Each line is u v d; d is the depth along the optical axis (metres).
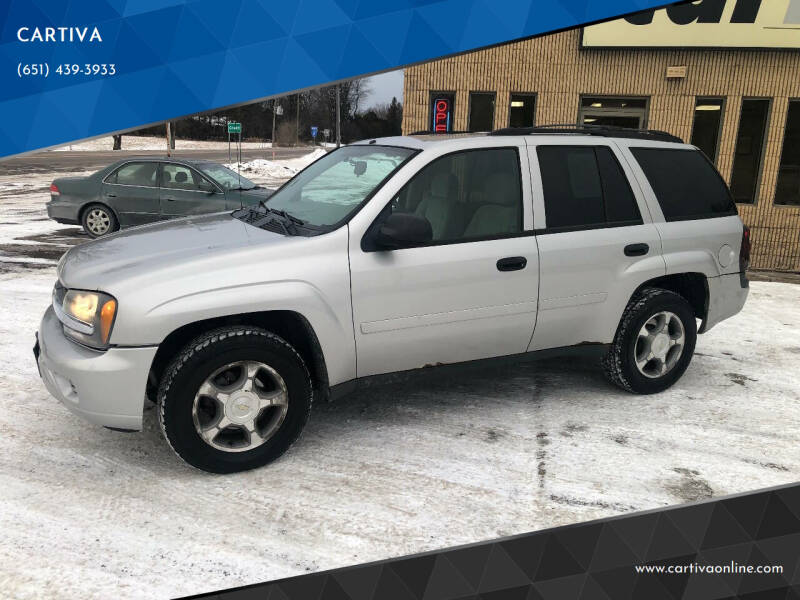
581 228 3.96
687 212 4.41
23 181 23.72
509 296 3.72
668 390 4.53
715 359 5.26
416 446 3.62
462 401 4.27
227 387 3.19
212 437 3.17
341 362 3.40
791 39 9.63
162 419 3.06
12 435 3.62
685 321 4.38
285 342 3.26
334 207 3.58
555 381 4.68
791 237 10.25
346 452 3.53
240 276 3.12
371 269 3.36
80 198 10.42
